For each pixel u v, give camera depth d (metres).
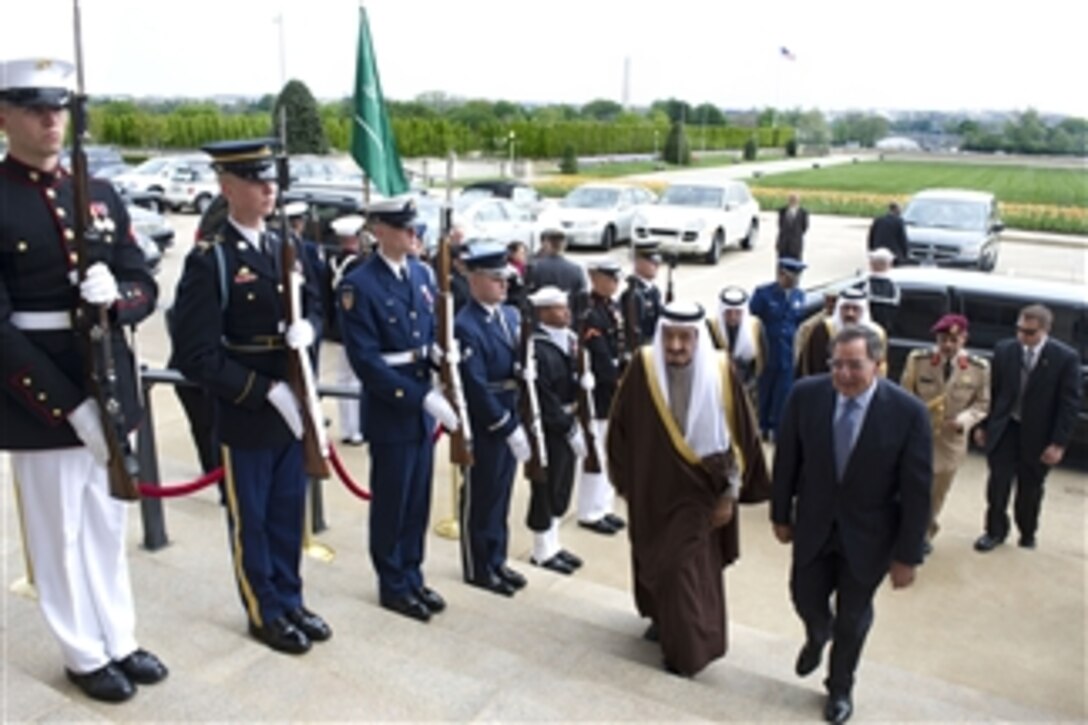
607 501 6.75
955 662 5.07
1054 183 45.56
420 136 37.97
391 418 4.40
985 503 7.38
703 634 4.40
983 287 8.55
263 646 3.79
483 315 5.08
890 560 4.14
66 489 3.21
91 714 3.07
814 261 20.44
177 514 5.78
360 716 3.32
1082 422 7.91
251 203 3.58
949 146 103.06
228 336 3.67
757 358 7.88
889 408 4.02
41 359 3.00
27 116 2.92
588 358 6.40
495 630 4.50
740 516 7.09
